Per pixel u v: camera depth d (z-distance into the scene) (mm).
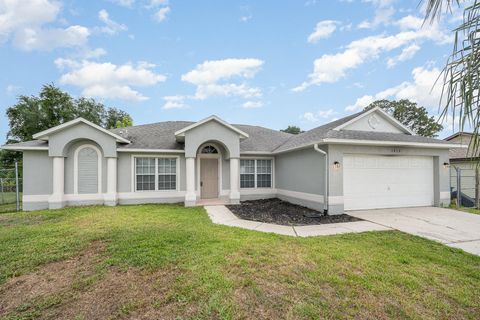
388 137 11438
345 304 3436
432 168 12031
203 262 4680
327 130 12164
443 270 4562
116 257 5035
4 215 9922
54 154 11555
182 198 13750
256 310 3271
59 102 33250
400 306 3426
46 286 4043
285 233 7082
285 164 14102
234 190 12969
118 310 3352
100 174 12547
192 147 12461
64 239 6301
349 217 9531
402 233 7125
